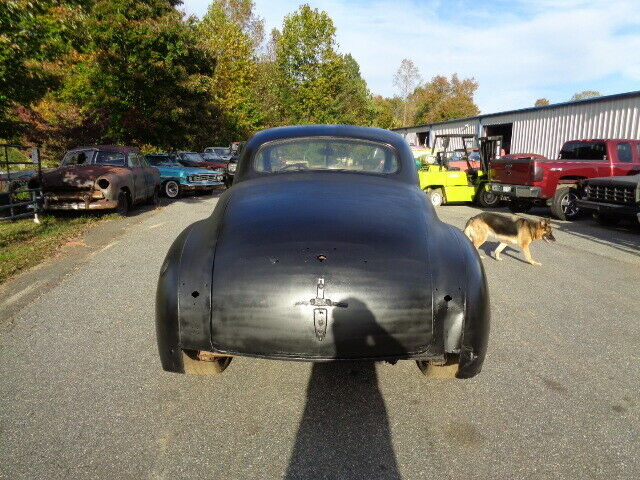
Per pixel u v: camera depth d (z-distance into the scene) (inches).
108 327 162.6
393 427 106.8
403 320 95.2
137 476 89.8
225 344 96.7
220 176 682.2
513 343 154.8
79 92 745.6
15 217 355.9
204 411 112.4
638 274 246.2
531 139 848.9
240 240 102.1
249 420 109.0
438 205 562.6
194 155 853.2
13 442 99.5
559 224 420.8
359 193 120.0
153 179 526.6
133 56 741.3
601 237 356.8
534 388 124.9
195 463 93.7
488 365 138.3
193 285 98.3
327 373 132.0
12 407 112.8
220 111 1024.2
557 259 282.5
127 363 136.3
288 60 1809.8
